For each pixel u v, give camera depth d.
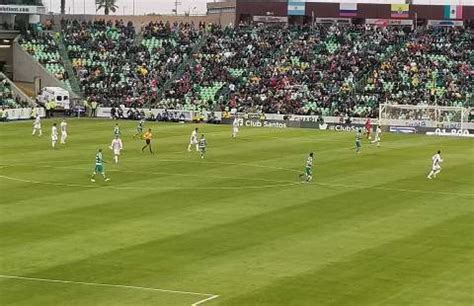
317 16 149.75
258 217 51.88
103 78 128.75
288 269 39.81
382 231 48.41
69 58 132.25
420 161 80.19
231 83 127.69
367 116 116.94
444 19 147.75
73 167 72.19
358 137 86.31
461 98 121.69
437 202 58.22
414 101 121.06
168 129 107.19
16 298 35.09
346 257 42.22
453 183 66.69
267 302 34.88
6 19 131.88
